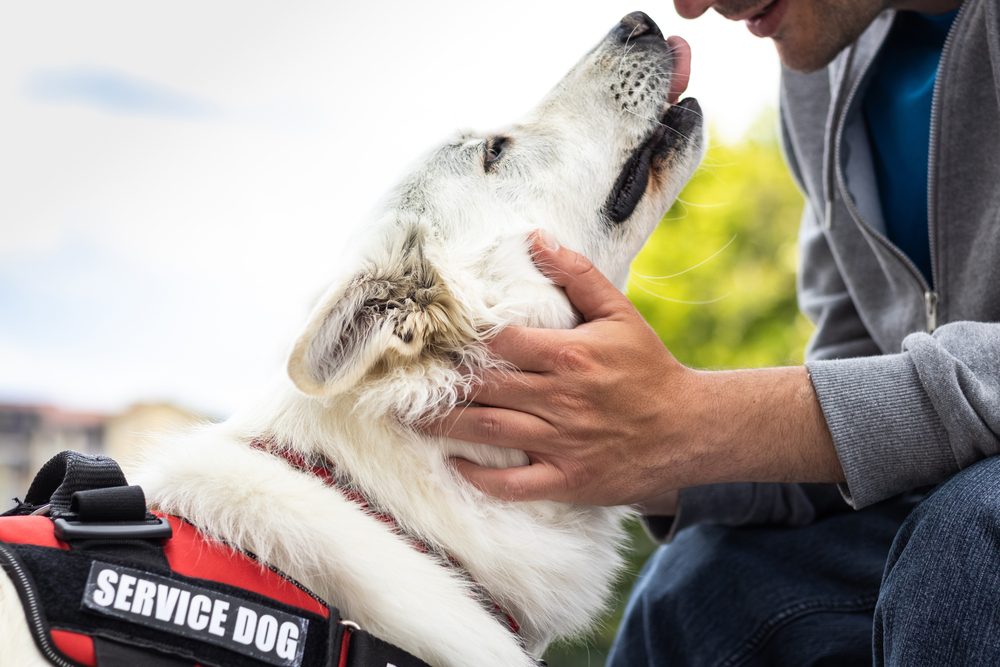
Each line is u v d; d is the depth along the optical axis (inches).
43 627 64.5
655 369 86.9
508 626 87.9
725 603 105.3
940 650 74.3
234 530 77.7
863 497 87.6
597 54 109.6
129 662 65.9
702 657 102.7
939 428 85.4
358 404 84.5
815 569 105.3
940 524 77.8
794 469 89.7
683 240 233.0
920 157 111.2
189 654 68.0
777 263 235.6
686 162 108.6
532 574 86.7
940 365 84.3
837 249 117.0
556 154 102.7
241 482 80.6
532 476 85.8
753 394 88.4
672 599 109.7
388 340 82.3
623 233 106.0
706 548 113.2
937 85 99.3
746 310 233.1
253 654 69.9
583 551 91.7
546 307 91.8
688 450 87.6
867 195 113.9
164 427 94.3
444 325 86.3
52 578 66.4
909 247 113.7
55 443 314.2
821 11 107.7
